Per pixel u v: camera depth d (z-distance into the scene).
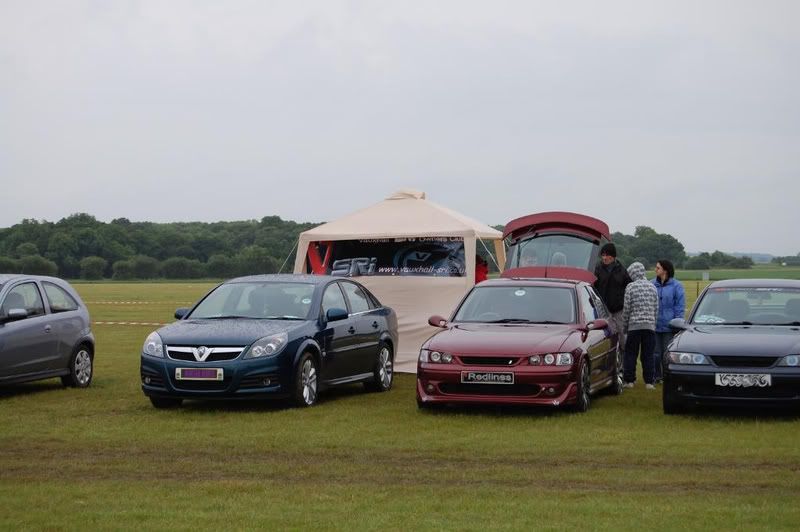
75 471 11.42
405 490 10.30
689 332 15.84
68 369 19.09
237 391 15.68
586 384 16.02
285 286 17.78
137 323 44.31
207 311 17.53
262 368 15.76
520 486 10.54
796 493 10.16
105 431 14.12
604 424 14.65
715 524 8.77
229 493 10.16
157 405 16.47
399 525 8.74
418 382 15.69
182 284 164.38
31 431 14.14
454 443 13.03
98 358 26.44
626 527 8.65
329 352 17.19
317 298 17.47
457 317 17.02
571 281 17.67
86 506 9.56
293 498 9.90
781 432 13.88
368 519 8.98
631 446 12.79
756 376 14.46
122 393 18.56
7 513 9.25
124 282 187.75
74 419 15.29
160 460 12.05
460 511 9.30
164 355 15.94
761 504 9.62
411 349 22.80
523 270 22.14
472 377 15.18
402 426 14.47
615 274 20.28
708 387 14.73
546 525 8.73
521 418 15.27
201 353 15.78
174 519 8.99
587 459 11.99
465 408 16.42
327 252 24.14
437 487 10.47
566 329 16.16
